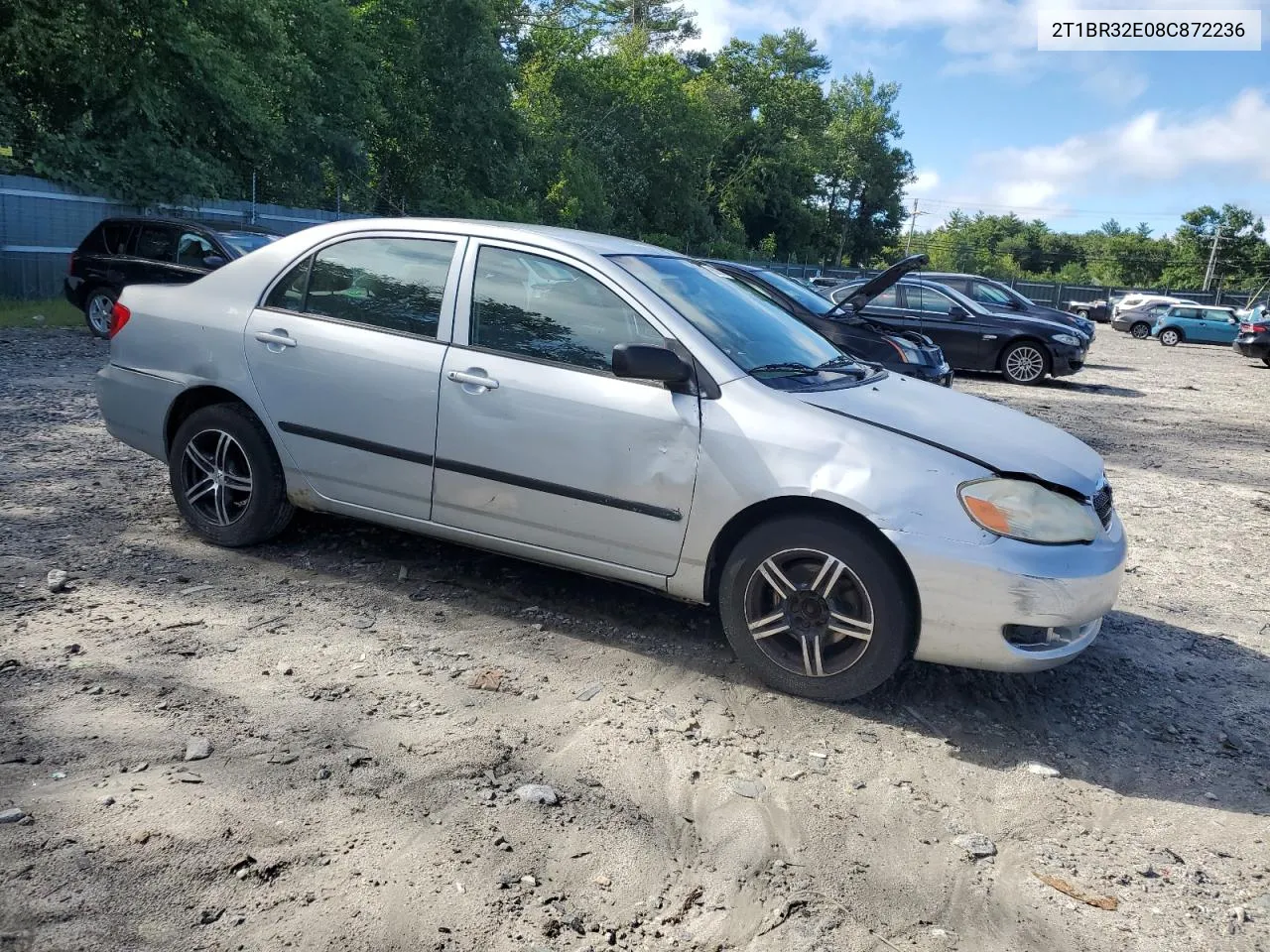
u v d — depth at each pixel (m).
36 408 8.52
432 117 31.23
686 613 4.63
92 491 5.95
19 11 16.75
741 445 3.80
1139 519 7.59
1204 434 12.55
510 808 2.96
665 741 3.47
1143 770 3.59
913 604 3.71
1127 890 2.85
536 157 39.31
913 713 3.86
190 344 4.92
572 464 4.07
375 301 4.59
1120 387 18.06
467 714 3.54
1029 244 137.62
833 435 3.74
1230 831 3.21
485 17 30.97
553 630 4.35
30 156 18.05
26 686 3.46
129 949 2.26
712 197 69.12
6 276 16.53
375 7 29.52
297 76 24.34
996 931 2.62
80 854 2.56
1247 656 4.79
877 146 85.38
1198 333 34.59
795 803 3.15
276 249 4.91
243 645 3.96
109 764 3.01
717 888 2.69
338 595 4.54
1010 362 17.06
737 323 4.38
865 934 2.55
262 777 3.01
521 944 2.39
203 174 19.28
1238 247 108.00
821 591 3.76
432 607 4.49
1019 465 3.72
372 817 2.85
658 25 68.38
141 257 13.57
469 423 4.25
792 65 81.94
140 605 4.26
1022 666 3.63
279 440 4.73
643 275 4.30
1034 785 3.41
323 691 3.62
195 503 5.07
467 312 4.37
